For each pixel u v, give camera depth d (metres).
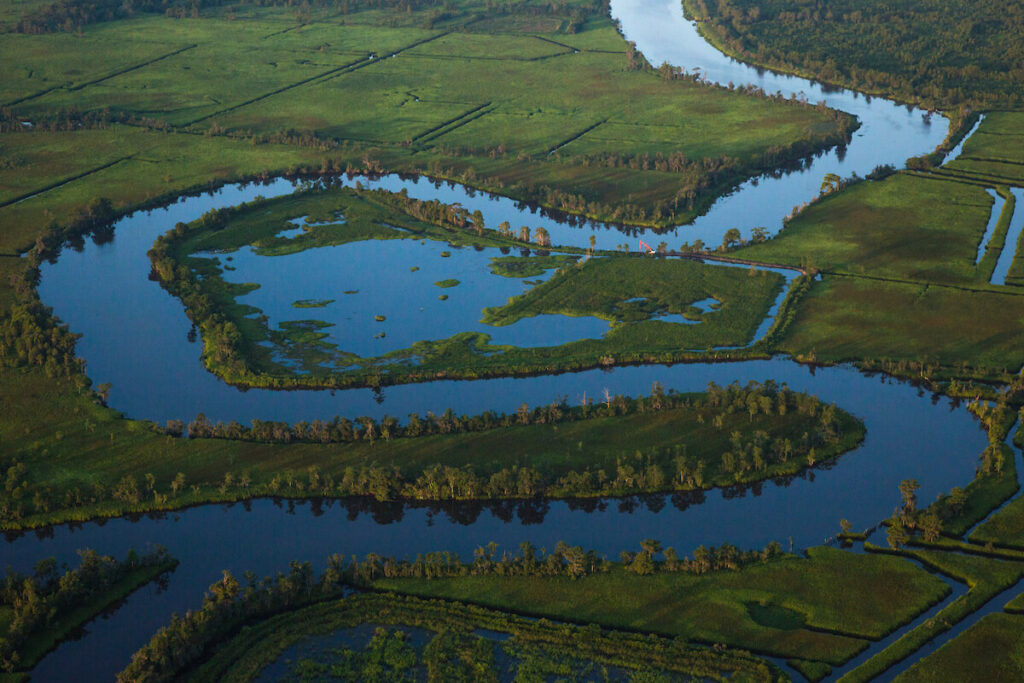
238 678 171.00
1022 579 188.75
